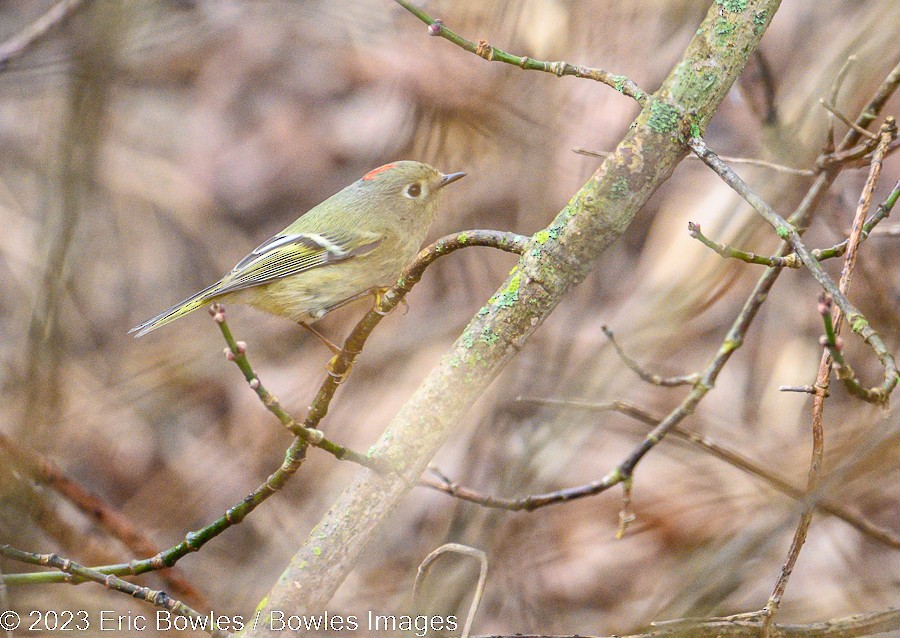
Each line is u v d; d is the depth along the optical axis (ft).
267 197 44.68
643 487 31.35
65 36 32.24
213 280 43.86
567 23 35.27
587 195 16.17
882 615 19.04
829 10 31.89
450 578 28.35
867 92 28.04
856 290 30.68
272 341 41.29
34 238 38.32
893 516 28.58
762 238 29.22
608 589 29.55
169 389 39.65
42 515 26.32
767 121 27.55
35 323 26.89
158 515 36.42
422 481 22.11
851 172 32.53
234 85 46.44
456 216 36.52
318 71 45.52
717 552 24.29
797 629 18.66
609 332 21.83
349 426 37.35
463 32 36.09
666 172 15.99
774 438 31.27
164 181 44.45
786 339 33.60
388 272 25.80
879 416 24.45
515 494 29.17
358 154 43.45
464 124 35.76
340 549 16.65
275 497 36.22
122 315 41.68
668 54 34.42
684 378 21.74
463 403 16.72
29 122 41.09
